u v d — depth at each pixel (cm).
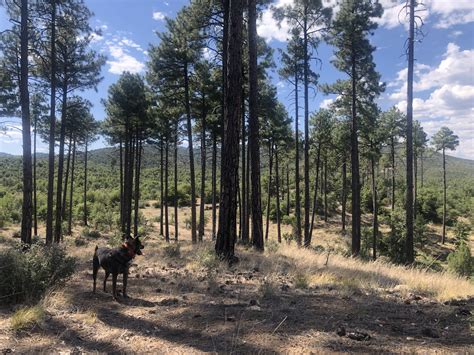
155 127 3253
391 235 3412
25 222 1331
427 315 538
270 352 402
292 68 2308
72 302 612
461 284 853
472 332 459
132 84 3025
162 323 508
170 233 4406
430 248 4388
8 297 598
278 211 3969
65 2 1644
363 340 433
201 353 405
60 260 702
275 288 673
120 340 451
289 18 2117
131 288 716
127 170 3291
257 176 1348
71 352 410
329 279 785
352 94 2523
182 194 6656
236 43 1016
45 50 1895
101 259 651
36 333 472
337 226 5028
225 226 1014
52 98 1922
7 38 1800
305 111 2297
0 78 1914
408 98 1611
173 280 778
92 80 2138
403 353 392
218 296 639
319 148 3909
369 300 623
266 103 2372
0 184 8512
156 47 2325
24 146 1345
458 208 6775
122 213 3844
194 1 1772
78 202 5897
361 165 4394
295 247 1564
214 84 2298
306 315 530
